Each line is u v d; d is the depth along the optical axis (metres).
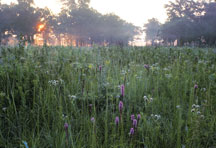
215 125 2.71
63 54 6.59
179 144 2.36
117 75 4.68
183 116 3.04
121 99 3.39
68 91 3.49
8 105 3.17
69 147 2.28
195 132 2.36
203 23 66.62
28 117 2.90
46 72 4.20
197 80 4.62
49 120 2.92
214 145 2.45
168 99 3.71
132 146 2.37
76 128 2.70
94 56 5.94
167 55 8.12
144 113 3.10
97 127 2.75
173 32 69.56
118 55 7.07
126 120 2.97
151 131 2.63
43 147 2.34
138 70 5.22
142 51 8.61
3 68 4.14
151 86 4.34
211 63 6.64
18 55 5.05
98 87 3.86
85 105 3.38
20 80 3.66
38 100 3.23
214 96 3.59
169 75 4.81
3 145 2.36
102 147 2.36
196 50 9.61
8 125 2.73
